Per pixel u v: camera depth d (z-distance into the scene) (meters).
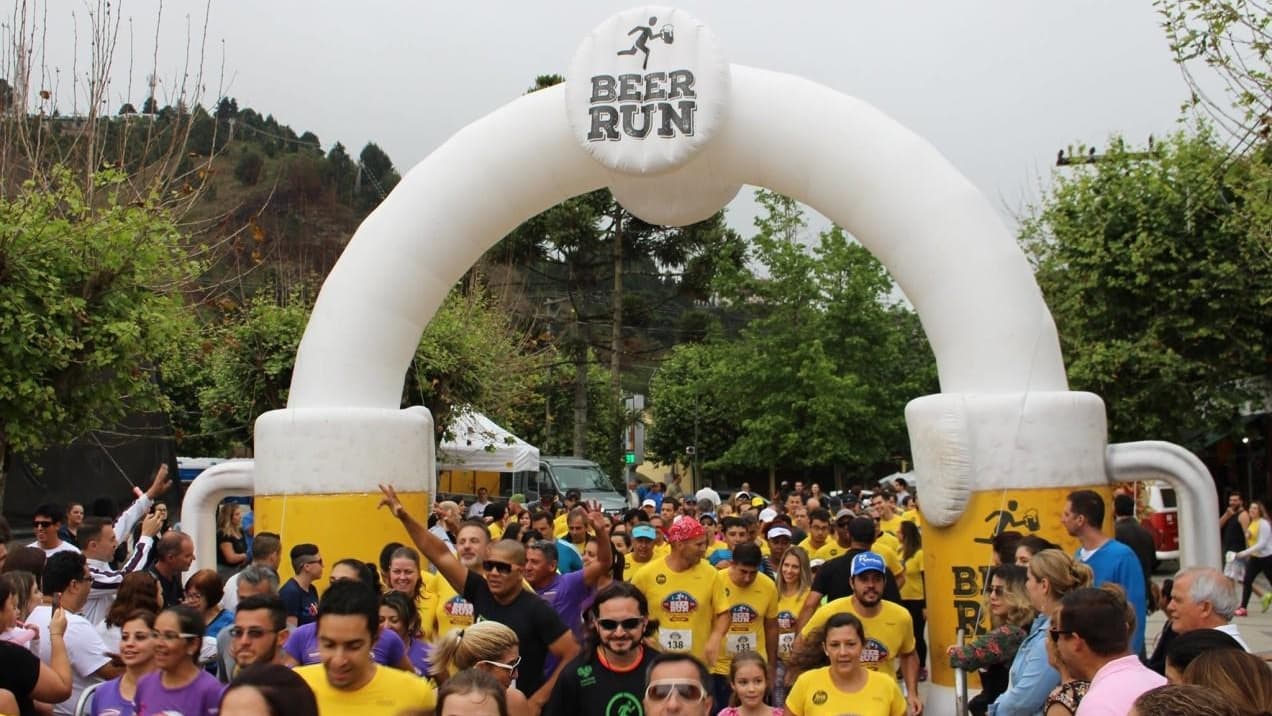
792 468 32.78
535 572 6.58
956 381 8.02
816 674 5.38
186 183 11.41
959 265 8.02
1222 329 17.27
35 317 8.88
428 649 5.85
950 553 7.93
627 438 30.19
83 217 9.66
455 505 7.57
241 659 4.73
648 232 27.27
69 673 5.09
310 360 8.80
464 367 17.84
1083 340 18.66
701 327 31.55
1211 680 3.14
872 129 8.30
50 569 5.57
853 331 30.19
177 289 10.83
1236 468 23.02
